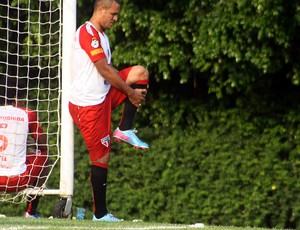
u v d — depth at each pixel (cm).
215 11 3991
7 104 3725
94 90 3133
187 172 4503
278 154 4359
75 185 4612
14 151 3400
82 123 3153
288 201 4356
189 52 4184
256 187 4381
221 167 4441
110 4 3119
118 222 2991
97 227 2656
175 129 4544
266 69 3966
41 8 4344
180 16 4159
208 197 4469
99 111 3141
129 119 3200
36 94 4506
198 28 4109
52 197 4600
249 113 4400
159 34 4156
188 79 4512
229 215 4438
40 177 3488
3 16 4178
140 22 4150
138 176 4581
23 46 4412
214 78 4228
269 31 3856
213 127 4481
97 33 3130
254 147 4394
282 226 4366
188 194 4497
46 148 3500
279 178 4353
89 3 4419
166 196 4550
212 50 4006
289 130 4353
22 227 2561
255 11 3878
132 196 4581
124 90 3138
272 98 4362
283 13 3856
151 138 4569
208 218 4475
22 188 3438
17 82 3619
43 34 3988
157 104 4559
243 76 4122
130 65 4384
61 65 3788
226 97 4450
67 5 3503
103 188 3170
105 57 3122
